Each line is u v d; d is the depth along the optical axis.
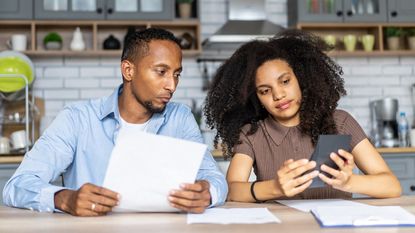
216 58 4.16
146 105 1.68
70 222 1.29
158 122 1.80
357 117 4.27
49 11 3.78
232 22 3.98
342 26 4.14
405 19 4.09
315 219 1.30
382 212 1.34
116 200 1.37
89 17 3.82
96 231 1.17
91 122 1.79
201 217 1.34
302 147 1.88
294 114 1.85
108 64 4.08
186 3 3.97
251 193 1.68
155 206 1.39
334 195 1.85
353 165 1.55
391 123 4.11
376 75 4.30
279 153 1.89
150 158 1.38
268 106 1.83
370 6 4.08
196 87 4.14
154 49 1.62
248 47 1.91
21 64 3.68
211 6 4.20
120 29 4.09
